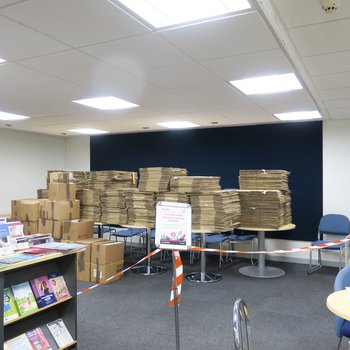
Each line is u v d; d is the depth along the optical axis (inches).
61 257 113.3
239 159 257.1
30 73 132.0
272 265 226.2
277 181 208.8
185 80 140.2
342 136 227.3
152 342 118.2
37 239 115.4
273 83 143.6
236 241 226.4
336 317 92.7
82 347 114.4
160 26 92.4
